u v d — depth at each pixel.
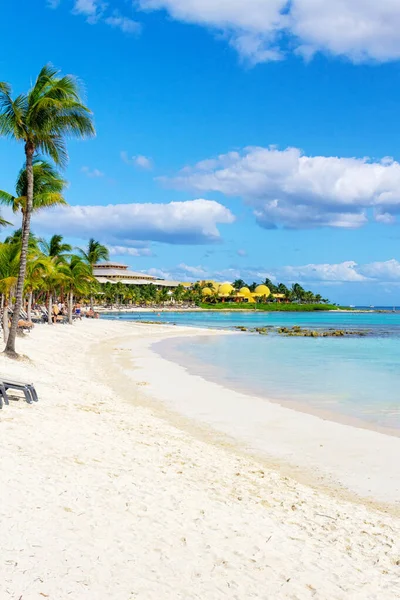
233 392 21.00
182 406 17.88
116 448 10.73
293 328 74.81
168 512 7.54
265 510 8.37
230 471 10.53
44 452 9.52
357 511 9.04
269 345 46.59
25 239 23.19
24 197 24.48
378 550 7.36
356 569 6.65
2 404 13.17
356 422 16.09
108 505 7.41
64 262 57.06
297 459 12.26
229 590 5.67
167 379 24.08
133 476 8.94
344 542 7.49
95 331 54.78
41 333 40.94
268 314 169.62
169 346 44.03
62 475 8.35
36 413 12.93
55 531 6.33
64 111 22.00
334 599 5.83
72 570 5.52
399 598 6.01
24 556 5.64
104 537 6.40
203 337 56.44
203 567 6.09
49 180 27.08
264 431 14.77
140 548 6.28
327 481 10.83
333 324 102.12
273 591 5.80
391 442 13.79
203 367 29.41
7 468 8.24
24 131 22.22
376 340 54.69
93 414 14.20
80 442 10.69
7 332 31.98
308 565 6.56
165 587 5.52
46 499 7.24
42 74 22.08
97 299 165.62
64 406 14.62
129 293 173.62
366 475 11.20
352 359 34.75
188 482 9.19
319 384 23.55
